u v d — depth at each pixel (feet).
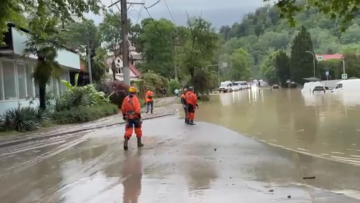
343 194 22.39
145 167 31.63
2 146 45.98
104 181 27.35
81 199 23.18
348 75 309.63
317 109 81.82
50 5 56.85
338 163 30.86
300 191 23.26
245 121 66.28
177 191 24.21
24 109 64.59
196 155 36.19
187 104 65.36
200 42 159.63
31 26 58.34
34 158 37.91
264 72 449.06
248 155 35.45
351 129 49.93
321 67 327.67
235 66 457.27
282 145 40.75
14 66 75.82
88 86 95.66
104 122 72.33
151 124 67.05
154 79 203.62
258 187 24.44
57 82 102.37
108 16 62.69
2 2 46.52
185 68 157.89
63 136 55.16
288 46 550.36
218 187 24.76
